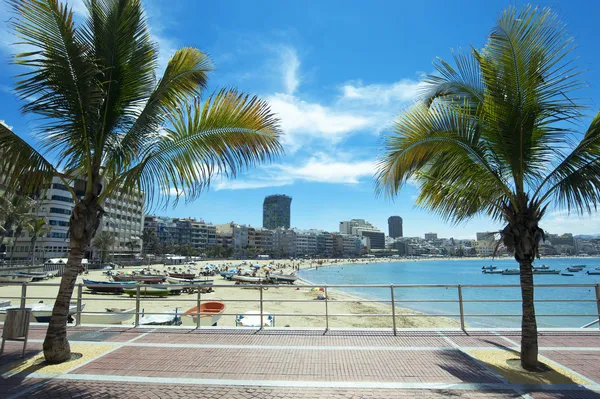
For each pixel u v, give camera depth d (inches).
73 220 221.8
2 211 1797.5
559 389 173.5
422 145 219.9
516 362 211.9
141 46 243.3
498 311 1060.5
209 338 268.4
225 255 6210.6
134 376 191.9
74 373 196.5
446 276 3181.6
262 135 238.7
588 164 205.9
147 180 240.2
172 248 5260.8
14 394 168.9
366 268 5098.4
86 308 855.7
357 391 171.5
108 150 243.4
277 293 1398.9
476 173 223.9
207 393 169.9
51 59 206.7
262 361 215.8
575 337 269.9
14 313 227.0
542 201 214.7
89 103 215.2
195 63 249.4
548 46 208.1
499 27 210.8
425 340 261.0
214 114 233.8
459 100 233.9
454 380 184.9
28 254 2783.0
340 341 258.8
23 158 210.1
